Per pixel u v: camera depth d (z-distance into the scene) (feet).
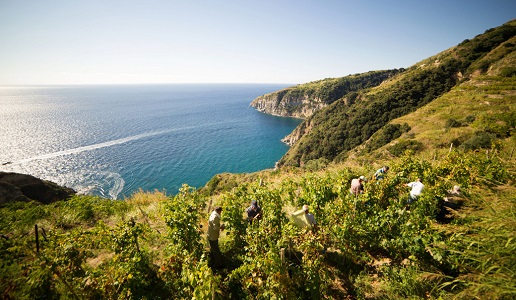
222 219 24.52
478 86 187.52
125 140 366.02
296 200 34.01
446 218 23.56
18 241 25.30
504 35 305.32
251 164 298.35
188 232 21.84
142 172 241.35
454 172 33.37
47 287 18.98
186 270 17.25
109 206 41.11
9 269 21.03
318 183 31.40
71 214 36.37
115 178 222.48
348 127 290.56
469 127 96.43
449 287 15.87
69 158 268.00
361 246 23.36
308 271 17.57
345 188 29.73
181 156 302.66
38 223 32.96
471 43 325.83
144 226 24.40
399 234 20.66
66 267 19.30
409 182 29.99
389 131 172.04
